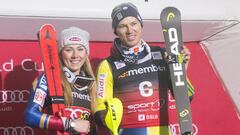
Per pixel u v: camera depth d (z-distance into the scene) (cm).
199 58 972
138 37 718
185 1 888
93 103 693
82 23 844
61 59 696
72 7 831
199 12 887
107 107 686
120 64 718
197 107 945
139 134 698
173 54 713
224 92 970
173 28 727
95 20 844
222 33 931
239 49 929
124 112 706
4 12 795
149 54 725
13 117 840
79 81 689
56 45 688
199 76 963
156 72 717
